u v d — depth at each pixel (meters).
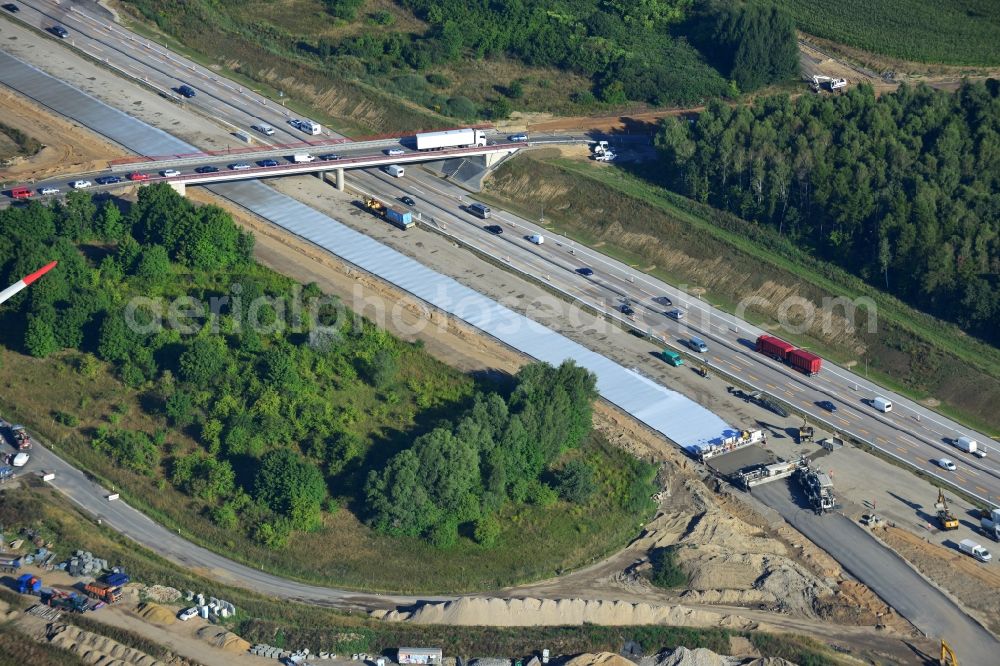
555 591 194.38
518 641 182.00
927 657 186.62
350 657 178.75
